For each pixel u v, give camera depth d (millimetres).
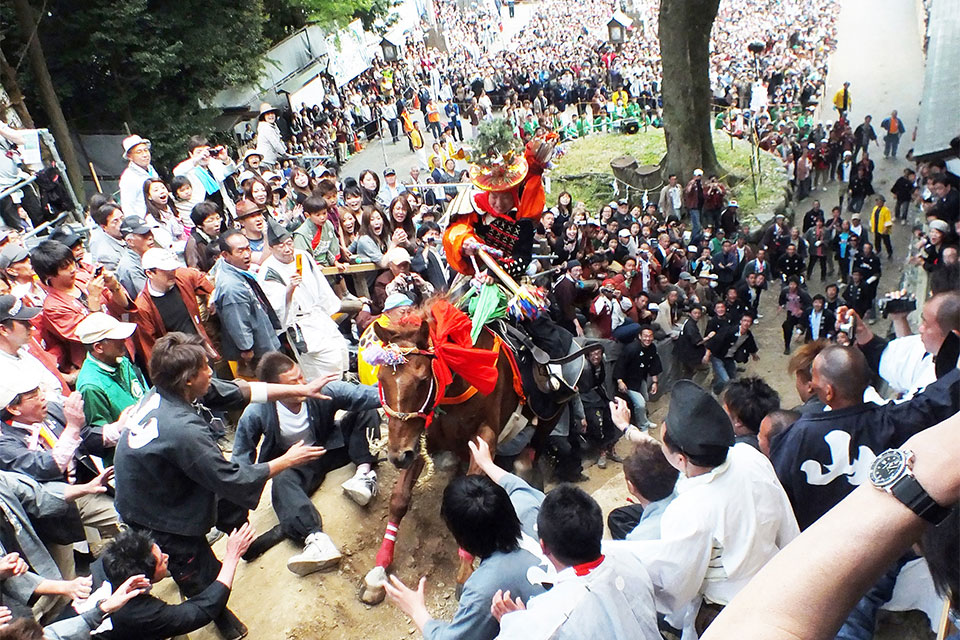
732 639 1018
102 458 6094
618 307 10586
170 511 4836
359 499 5832
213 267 7918
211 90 23469
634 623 3006
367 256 8703
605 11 53938
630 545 3443
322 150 26750
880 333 14898
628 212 17531
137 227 7246
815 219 18906
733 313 13602
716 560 3420
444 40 48031
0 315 5480
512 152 5535
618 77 34000
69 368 6738
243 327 6805
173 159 22875
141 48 21547
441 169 16672
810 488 3688
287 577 5527
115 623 4371
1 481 4742
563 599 3002
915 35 40344
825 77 35281
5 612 3893
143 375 7117
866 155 21500
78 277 7488
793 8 50219
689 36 21891
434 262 8883
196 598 4695
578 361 6129
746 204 22234
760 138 26203
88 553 6059
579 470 8500
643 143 26359
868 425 3590
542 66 36344
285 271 7012
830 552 1045
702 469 3371
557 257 11961
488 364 5109
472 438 5496
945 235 8594
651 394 11352
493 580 3697
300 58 30141
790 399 13070
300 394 5391
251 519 6215
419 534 5914
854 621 3492
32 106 21578
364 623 5367
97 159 22688
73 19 20812
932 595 3307
